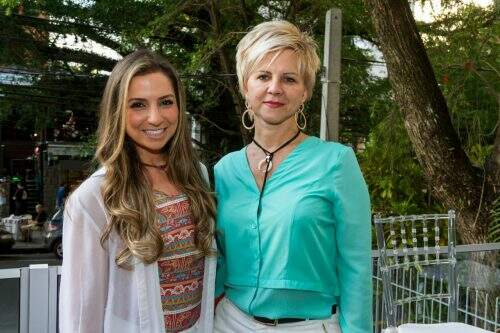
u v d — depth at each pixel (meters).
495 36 6.60
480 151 6.20
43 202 22.92
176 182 1.83
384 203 6.55
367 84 11.38
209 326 1.83
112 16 12.11
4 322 2.37
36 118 15.77
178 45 12.65
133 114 1.73
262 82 1.83
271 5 11.23
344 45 11.48
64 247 1.67
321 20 10.43
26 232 17.31
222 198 1.93
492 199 5.00
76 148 21.03
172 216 1.76
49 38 13.36
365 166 6.73
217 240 1.94
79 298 1.64
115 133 1.71
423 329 2.71
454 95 6.22
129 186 1.69
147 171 1.78
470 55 6.44
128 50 13.02
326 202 1.77
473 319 3.75
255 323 1.82
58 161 22.73
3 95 14.38
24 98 14.50
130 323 1.68
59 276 2.44
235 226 1.85
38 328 2.40
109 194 1.65
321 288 1.80
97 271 1.65
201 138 14.45
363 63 11.50
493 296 3.84
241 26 11.21
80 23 12.61
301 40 1.83
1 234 15.58
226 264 1.93
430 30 6.89
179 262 1.75
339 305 1.86
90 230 1.64
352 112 12.26
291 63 1.82
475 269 4.06
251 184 1.85
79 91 14.24
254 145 1.93
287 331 1.78
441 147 4.92
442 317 3.63
